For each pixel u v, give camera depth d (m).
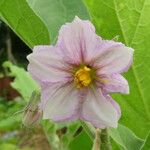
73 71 0.09
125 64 0.08
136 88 0.10
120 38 0.10
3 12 0.10
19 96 0.58
